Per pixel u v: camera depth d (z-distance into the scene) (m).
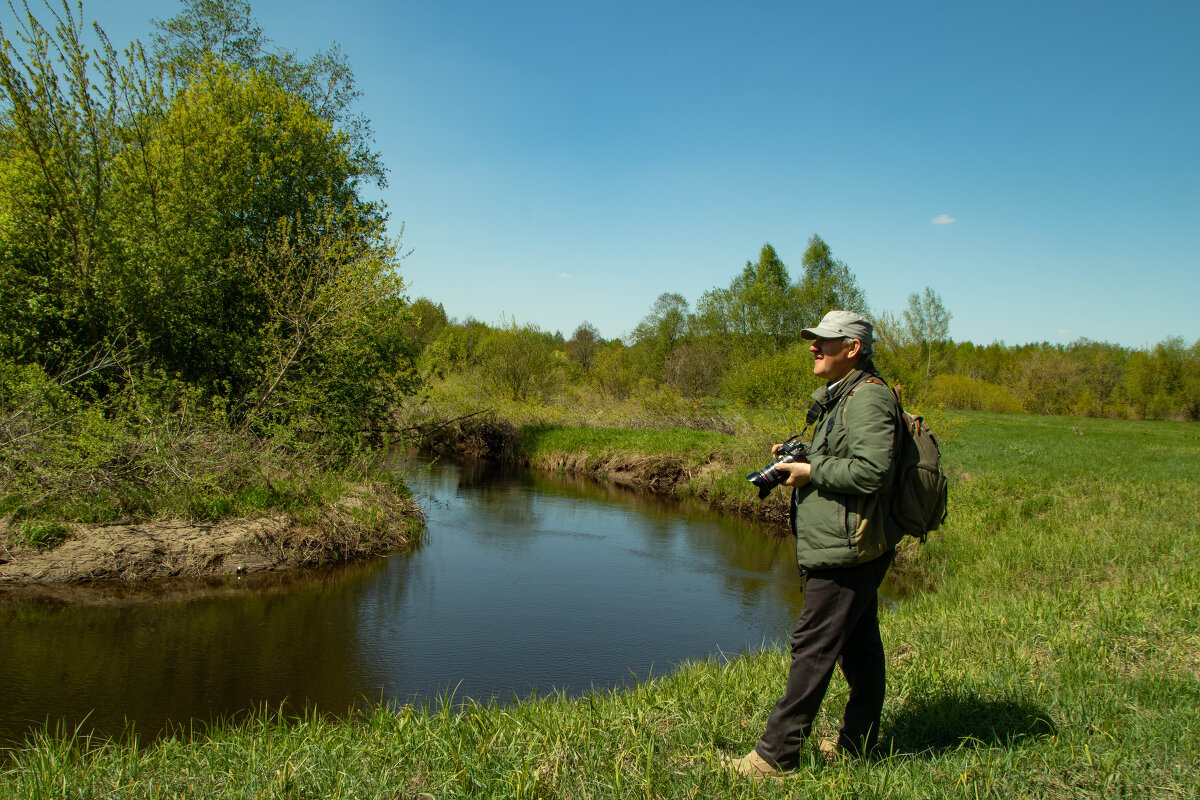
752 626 8.26
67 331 11.97
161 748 3.70
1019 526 11.20
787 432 16.33
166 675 6.36
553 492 17.47
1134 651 4.62
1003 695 3.82
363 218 16.42
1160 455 22.95
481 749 3.33
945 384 61.28
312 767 3.22
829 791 2.72
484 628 7.92
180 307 12.58
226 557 9.35
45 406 9.40
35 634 7.11
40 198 11.46
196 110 13.70
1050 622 5.45
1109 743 3.14
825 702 3.90
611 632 7.91
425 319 44.00
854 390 2.99
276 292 13.70
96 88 11.62
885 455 2.76
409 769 3.17
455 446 24.62
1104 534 9.74
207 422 10.85
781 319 46.47
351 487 12.08
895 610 7.68
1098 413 59.84
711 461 18.89
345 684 6.34
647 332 51.31
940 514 3.00
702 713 3.82
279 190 15.17
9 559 8.38
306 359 13.18
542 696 6.06
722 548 12.24
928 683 4.07
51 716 5.45
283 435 11.27
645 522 14.23
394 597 8.91
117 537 9.04
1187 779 2.79
